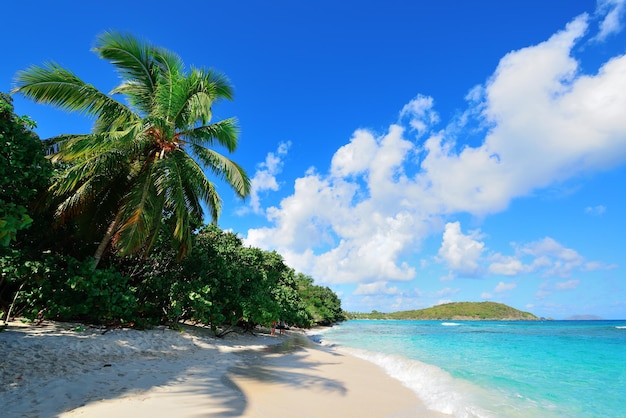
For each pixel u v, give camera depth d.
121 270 16.39
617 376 11.85
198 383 7.51
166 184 13.04
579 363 15.24
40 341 9.30
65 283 11.52
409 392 8.57
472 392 8.87
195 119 14.02
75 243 14.98
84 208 13.62
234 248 22.02
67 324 12.54
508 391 9.16
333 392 7.98
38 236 13.35
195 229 18.45
